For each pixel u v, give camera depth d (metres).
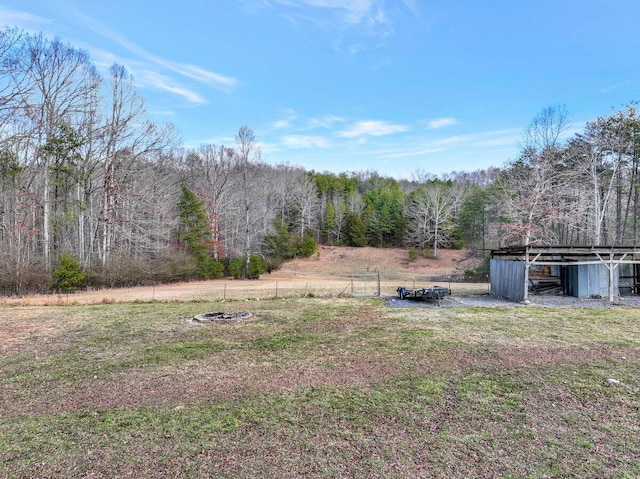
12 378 6.43
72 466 3.75
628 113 23.14
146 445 4.18
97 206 25.27
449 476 3.56
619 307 13.62
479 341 8.82
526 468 3.70
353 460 3.86
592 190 24.83
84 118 22.86
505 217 27.28
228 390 5.88
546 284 17.41
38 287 19.02
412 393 5.73
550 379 6.31
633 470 3.67
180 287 23.30
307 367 7.01
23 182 21.41
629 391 5.78
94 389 5.93
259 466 3.75
